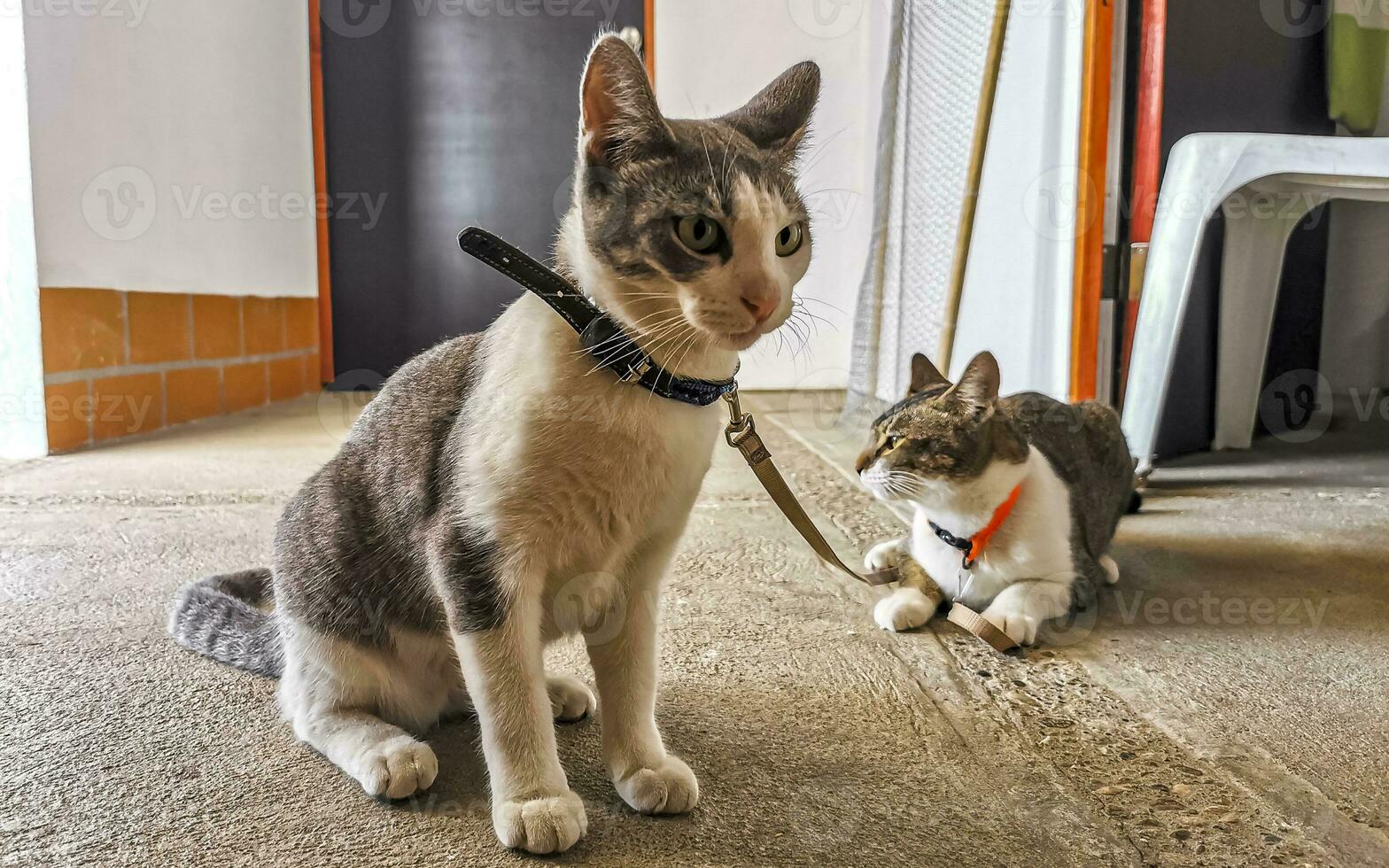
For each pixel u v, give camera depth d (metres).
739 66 4.82
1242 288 3.07
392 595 1.15
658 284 0.98
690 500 1.10
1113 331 2.86
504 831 0.96
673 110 4.82
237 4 4.23
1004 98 3.16
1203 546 2.17
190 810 1.04
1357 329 3.41
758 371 4.94
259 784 1.10
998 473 1.68
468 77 5.01
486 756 1.01
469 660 1.00
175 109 3.81
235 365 4.34
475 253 0.98
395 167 5.07
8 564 1.98
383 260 5.15
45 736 1.21
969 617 1.64
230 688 1.37
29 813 1.02
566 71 5.02
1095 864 0.96
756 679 1.45
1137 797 1.10
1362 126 3.02
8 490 2.68
